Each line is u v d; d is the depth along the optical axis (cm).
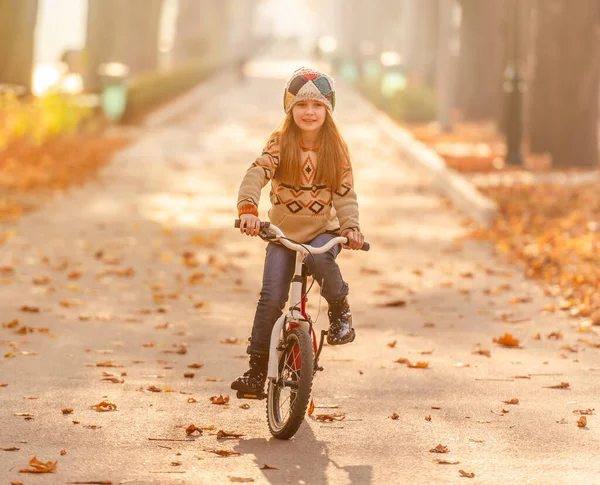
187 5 11344
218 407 1109
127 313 1612
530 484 877
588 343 1432
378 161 4322
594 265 1972
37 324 1510
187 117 6431
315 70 993
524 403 1141
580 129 3822
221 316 1608
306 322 984
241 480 876
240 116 6600
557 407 1125
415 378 1247
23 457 925
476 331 1519
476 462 936
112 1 6159
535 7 4031
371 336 1484
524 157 4028
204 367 1290
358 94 9075
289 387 991
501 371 1284
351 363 1321
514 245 2261
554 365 1315
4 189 3028
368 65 11219
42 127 4372
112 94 5528
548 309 1659
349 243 965
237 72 11006
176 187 3322
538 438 1010
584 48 3809
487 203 2686
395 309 1683
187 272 1972
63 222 2541
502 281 1916
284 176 986
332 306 1007
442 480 886
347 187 992
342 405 1125
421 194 3284
